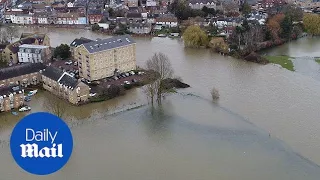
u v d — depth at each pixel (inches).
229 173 6702.8
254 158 7096.5
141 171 6796.3
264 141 7598.4
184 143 7628.0
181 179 6569.9
